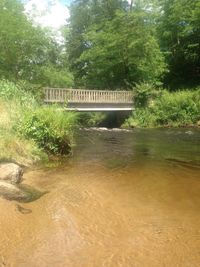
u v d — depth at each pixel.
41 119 11.39
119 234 5.65
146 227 5.95
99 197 7.39
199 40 41.22
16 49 22.72
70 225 5.91
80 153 12.77
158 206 6.98
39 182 8.24
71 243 5.28
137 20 34.16
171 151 13.94
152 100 31.39
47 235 5.50
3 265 4.59
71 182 8.43
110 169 10.11
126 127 28.88
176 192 7.93
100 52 35.25
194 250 5.18
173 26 42.59
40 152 10.84
